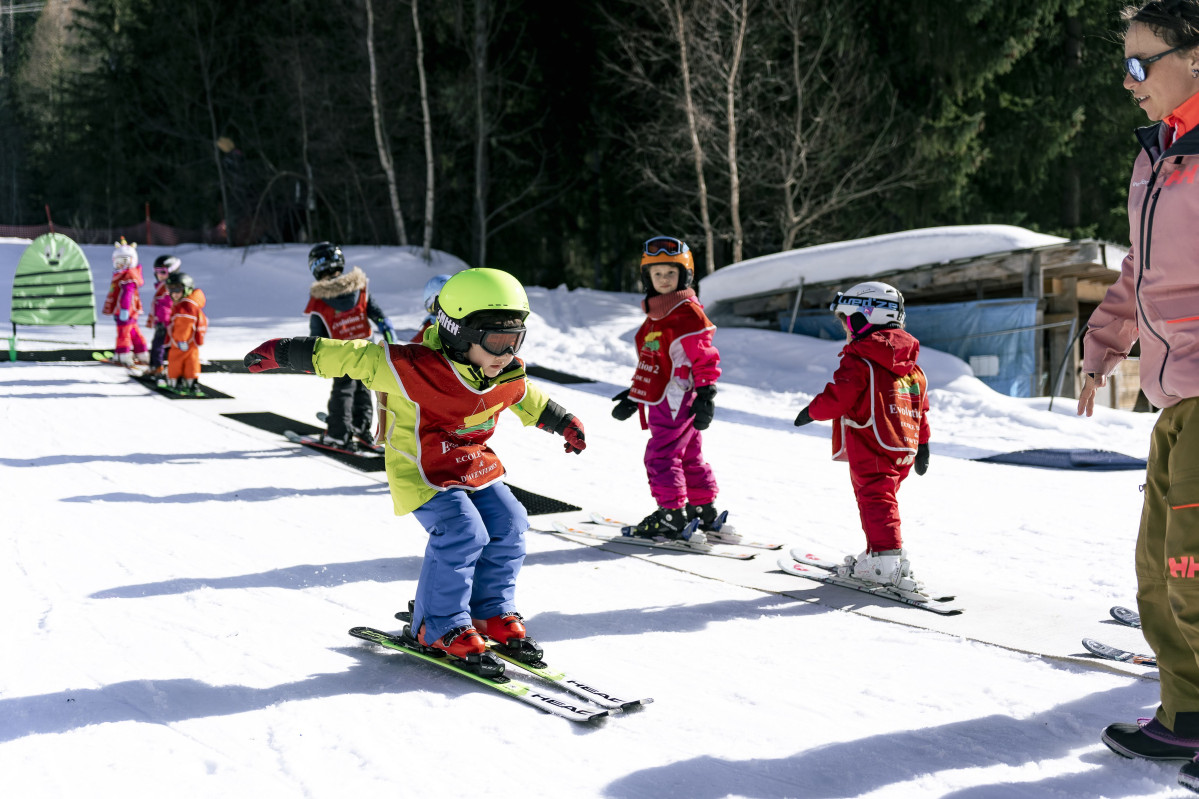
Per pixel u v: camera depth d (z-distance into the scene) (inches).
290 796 103.3
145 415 392.8
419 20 1189.1
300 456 330.0
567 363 619.8
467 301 134.5
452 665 141.1
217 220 1473.9
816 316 669.9
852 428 191.3
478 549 142.6
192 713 125.5
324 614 170.4
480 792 105.1
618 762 113.7
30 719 121.0
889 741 120.6
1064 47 956.6
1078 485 322.7
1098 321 127.2
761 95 991.6
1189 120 104.5
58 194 1836.9
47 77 2122.3
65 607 166.6
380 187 1284.4
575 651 155.6
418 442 141.3
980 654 156.5
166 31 1382.9
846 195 951.0
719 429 433.1
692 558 220.2
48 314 602.9
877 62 967.0
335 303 326.0
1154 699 134.7
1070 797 104.7
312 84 1215.6
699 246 1104.2
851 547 237.1
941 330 601.0
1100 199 1008.9
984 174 972.6
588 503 281.6
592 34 1178.6
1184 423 106.4
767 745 119.3
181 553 206.7
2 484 264.1
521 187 1258.0
